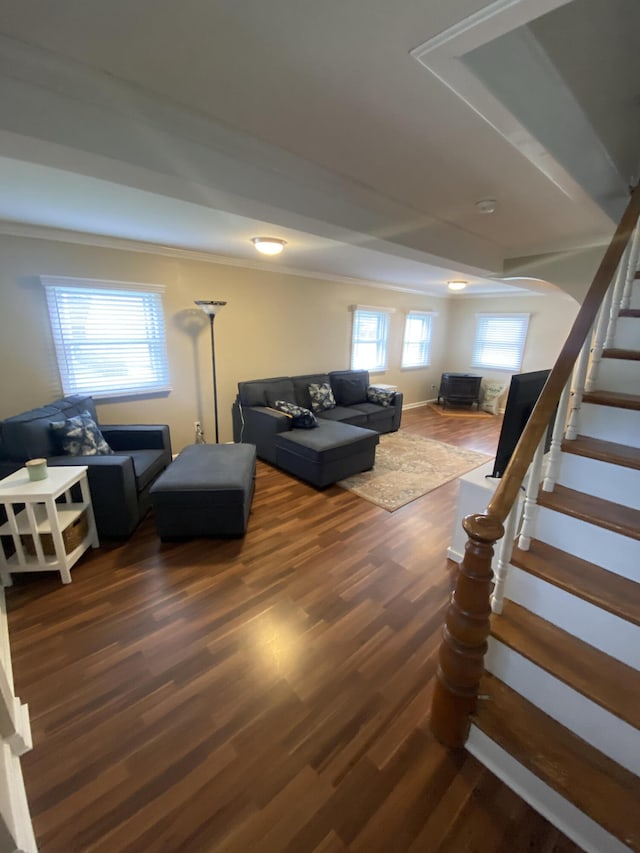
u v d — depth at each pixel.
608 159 1.97
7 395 2.88
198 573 2.23
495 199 2.31
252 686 1.53
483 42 0.94
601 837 1.04
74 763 1.25
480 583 1.19
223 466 2.77
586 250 3.24
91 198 2.12
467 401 6.92
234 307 4.14
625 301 1.87
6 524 2.13
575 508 1.45
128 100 1.28
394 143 1.66
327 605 1.99
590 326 1.52
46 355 3.01
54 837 1.06
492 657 1.38
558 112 1.45
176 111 1.39
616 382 1.79
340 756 1.29
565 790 1.07
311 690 1.52
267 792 1.18
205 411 4.14
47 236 2.84
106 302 3.27
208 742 1.32
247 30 1.02
